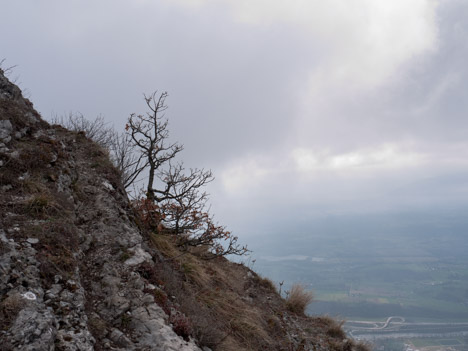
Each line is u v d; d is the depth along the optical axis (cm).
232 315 765
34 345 360
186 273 765
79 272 514
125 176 996
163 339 480
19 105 745
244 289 974
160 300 537
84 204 651
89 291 507
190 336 535
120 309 496
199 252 927
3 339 357
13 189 562
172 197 921
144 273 570
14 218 512
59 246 506
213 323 654
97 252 568
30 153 632
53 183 619
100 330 456
